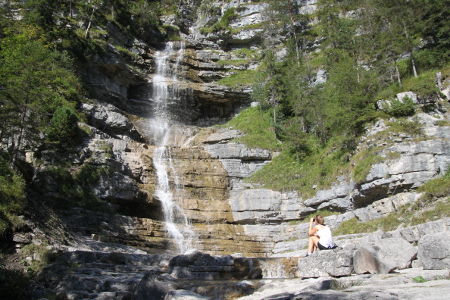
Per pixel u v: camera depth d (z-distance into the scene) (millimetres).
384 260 9844
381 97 27812
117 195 25500
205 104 44062
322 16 44719
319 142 32344
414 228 17719
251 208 28859
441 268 8938
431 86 27062
